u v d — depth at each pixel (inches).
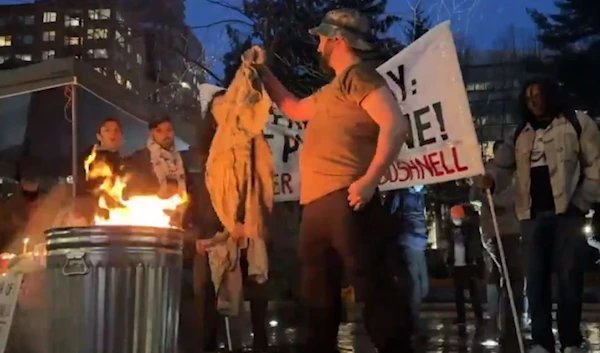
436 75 224.8
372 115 164.1
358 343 320.5
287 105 192.9
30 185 339.0
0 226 329.1
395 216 173.0
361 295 165.6
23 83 372.5
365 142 167.3
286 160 265.1
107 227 168.4
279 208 347.3
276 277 362.9
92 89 382.9
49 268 172.9
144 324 171.6
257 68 196.2
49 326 173.3
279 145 265.7
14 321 199.2
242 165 235.0
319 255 171.0
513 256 315.6
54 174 450.0
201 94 279.3
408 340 168.6
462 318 454.0
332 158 167.0
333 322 174.1
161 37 1005.2
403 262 172.2
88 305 168.1
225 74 968.9
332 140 167.6
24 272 198.7
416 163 228.2
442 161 224.5
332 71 180.5
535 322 248.8
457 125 222.8
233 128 234.4
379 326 167.0
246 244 243.4
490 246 322.0
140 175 260.2
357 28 173.6
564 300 243.8
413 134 228.2
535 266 248.4
